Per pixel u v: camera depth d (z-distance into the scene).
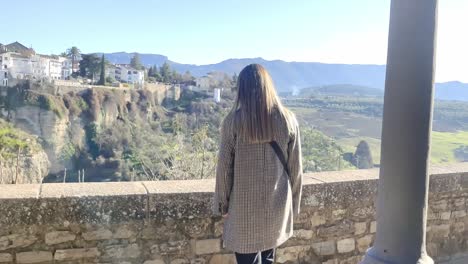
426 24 2.11
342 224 3.26
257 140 2.13
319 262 3.20
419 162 2.19
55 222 2.53
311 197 3.12
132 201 2.65
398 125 2.19
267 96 2.17
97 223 2.59
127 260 2.68
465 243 3.93
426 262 2.26
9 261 2.48
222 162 2.20
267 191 2.15
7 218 2.45
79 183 2.86
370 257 2.34
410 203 2.21
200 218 2.80
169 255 2.77
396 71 2.19
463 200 3.88
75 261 2.59
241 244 2.15
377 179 3.35
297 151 2.26
